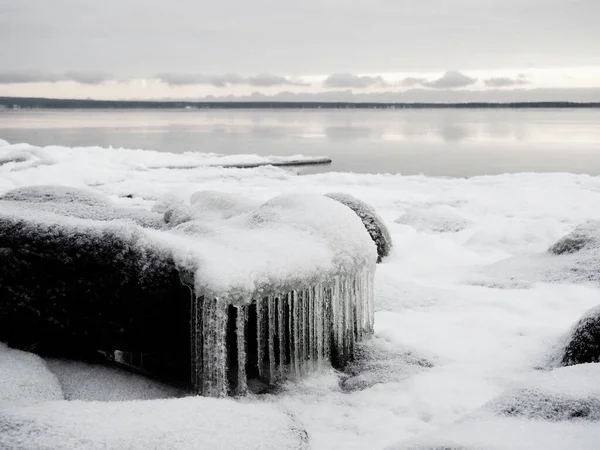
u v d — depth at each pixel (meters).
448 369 4.57
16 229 4.37
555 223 9.79
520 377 4.41
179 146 39.78
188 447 2.61
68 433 2.64
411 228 10.41
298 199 5.11
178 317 4.23
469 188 16.64
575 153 33.19
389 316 5.68
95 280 4.23
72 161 22.78
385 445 3.58
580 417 2.79
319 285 4.53
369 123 92.94
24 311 4.28
